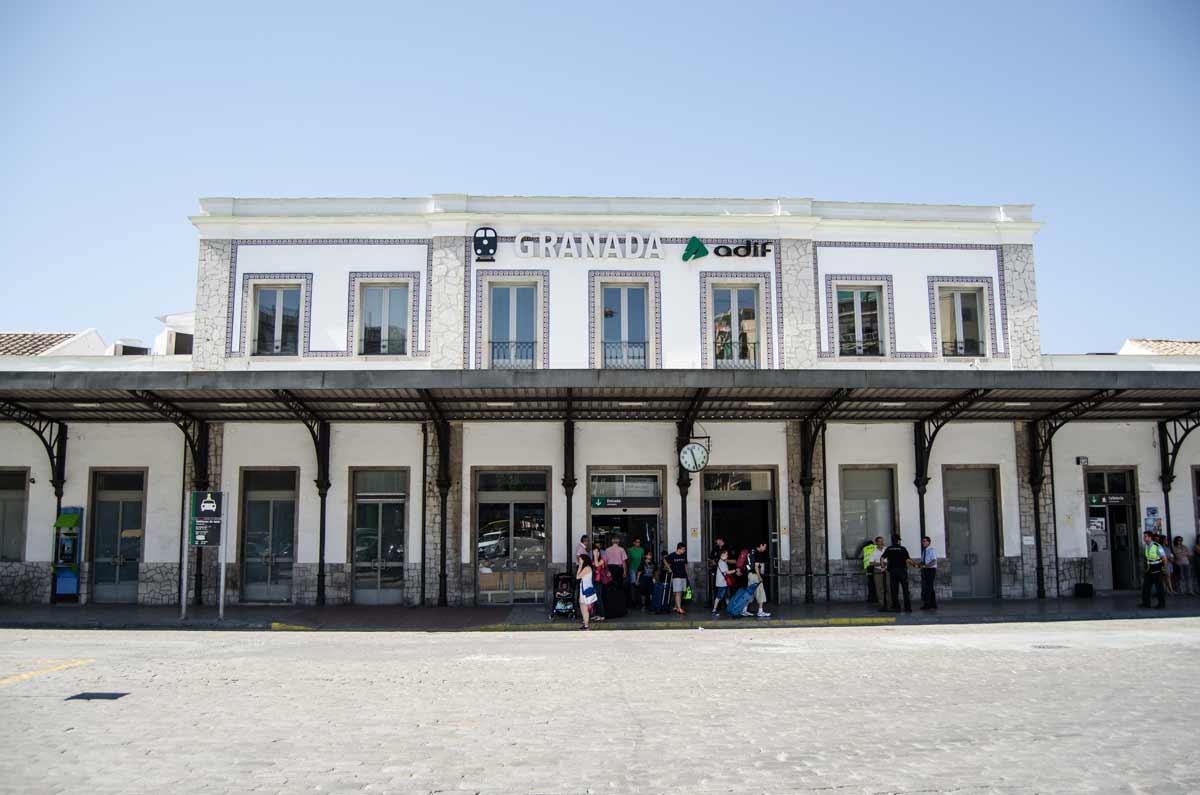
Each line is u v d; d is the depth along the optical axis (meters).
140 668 11.41
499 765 6.57
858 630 16.64
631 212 21.70
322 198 21.52
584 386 17.48
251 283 21.38
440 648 14.06
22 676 10.66
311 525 20.66
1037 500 21.73
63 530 20.47
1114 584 22.20
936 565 20.83
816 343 21.66
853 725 7.93
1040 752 6.93
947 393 19.16
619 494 21.14
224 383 17.34
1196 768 6.48
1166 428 22.28
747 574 18.50
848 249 22.03
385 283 21.48
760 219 21.78
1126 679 10.36
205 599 20.42
